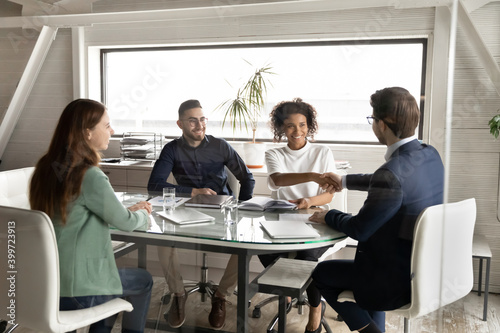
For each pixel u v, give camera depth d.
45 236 1.30
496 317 2.28
